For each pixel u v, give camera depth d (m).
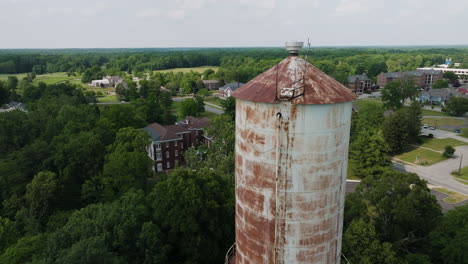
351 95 12.40
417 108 79.38
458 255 28.67
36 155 50.62
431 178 57.25
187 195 32.09
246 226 13.55
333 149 12.06
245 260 13.95
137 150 48.72
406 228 34.56
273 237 12.70
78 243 25.22
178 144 67.25
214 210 33.44
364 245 28.47
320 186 12.11
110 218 30.64
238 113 13.10
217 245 33.72
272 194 12.32
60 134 57.72
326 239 12.84
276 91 11.70
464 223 29.97
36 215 43.00
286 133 11.59
